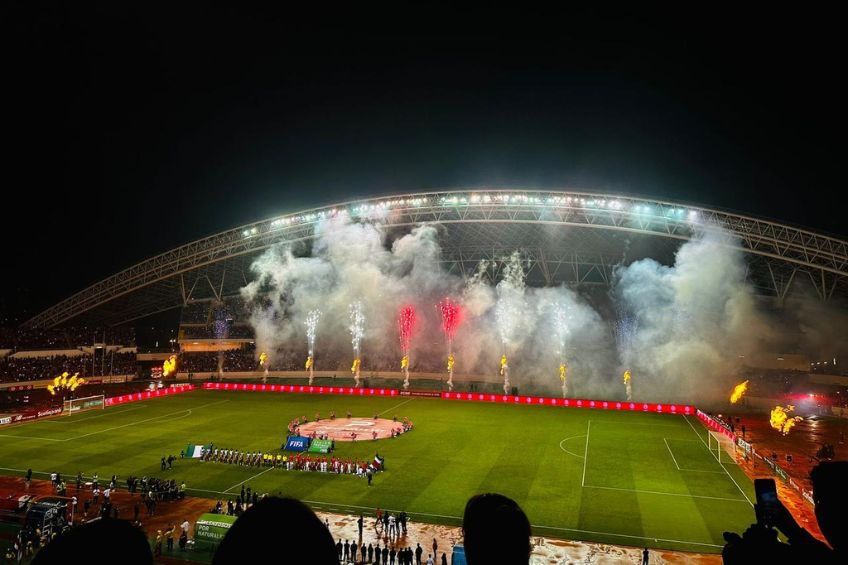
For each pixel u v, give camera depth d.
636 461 61.47
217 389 115.94
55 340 116.69
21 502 43.19
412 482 53.91
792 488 51.62
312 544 2.96
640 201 90.56
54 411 86.38
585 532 42.06
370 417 86.50
